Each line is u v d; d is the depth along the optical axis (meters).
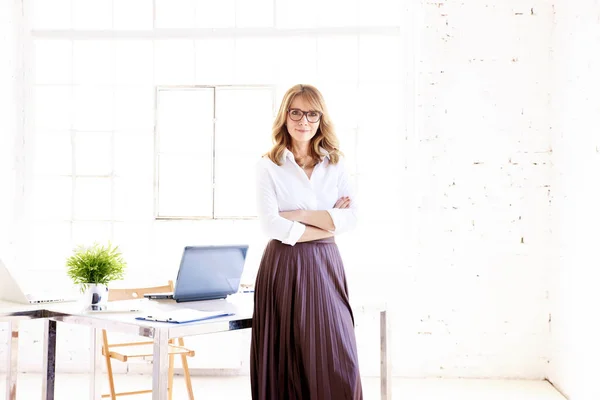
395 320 5.11
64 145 5.42
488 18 5.07
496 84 5.07
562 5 4.73
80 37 5.38
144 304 3.07
